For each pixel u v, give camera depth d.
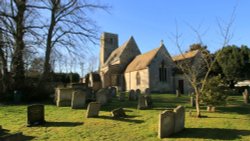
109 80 63.47
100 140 12.96
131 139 13.02
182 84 49.84
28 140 13.08
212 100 19.39
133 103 25.89
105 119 17.39
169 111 13.59
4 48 30.03
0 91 29.03
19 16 31.23
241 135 13.23
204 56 26.58
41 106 16.58
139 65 55.56
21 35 31.20
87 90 27.09
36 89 29.86
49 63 33.53
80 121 16.95
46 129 15.17
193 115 18.62
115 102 26.81
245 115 18.80
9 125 16.28
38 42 34.47
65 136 13.73
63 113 19.95
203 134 13.56
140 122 16.47
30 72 35.22
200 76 30.55
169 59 52.38
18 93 28.00
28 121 15.97
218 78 19.70
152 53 54.16
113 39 80.81
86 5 34.41
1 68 30.02
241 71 48.69
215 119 17.14
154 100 30.42
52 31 33.12
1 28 29.91
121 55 64.94
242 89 44.59
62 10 33.12
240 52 48.81
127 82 60.47
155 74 51.31
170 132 13.54
